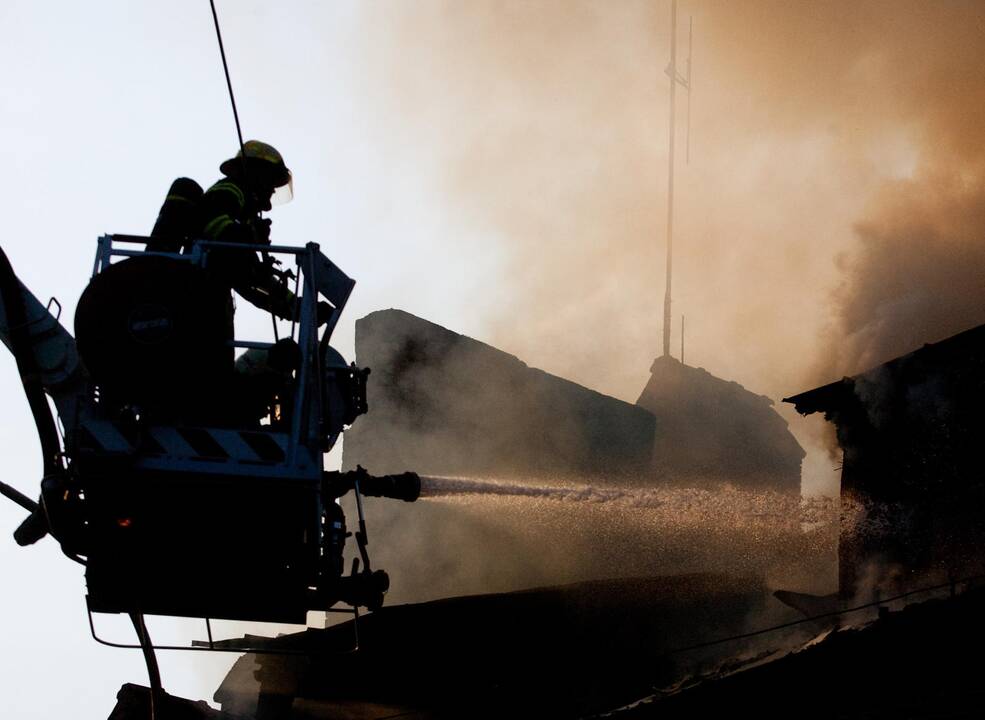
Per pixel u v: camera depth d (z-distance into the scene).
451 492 8.26
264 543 6.88
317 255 7.14
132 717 12.10
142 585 6.96
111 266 6.66
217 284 6.76
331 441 7.49
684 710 10.73
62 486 6.79
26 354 6.82
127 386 6.61
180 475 6.68
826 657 9.96
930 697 7.90
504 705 15.30
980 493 15.43
